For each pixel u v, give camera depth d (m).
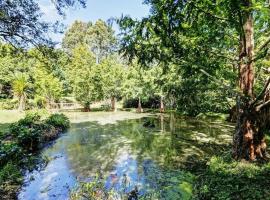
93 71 38.16
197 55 9.20
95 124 23.62
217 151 11.88
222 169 7.80
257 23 10.05
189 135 16.70
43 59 12.99
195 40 8.84
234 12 6.94
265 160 8.45
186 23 7.05
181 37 8.32
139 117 29.28
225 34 9.76
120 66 41.19
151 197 7.02
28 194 7.54
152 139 15.94
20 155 10.64
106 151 12.95
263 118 8.90
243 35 8.12
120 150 13.13
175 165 10.17
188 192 7.17
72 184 8.30
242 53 9.23
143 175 9.08
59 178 8.93
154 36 7.52
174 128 20.00
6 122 21.91
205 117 25.33
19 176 8.66
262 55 8.45
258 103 8.76
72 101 45.22
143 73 32.88
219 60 10.97
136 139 16.11
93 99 38.47
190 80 15.41
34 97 36.75
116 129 20.44
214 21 8.05
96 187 7.48
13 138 12.92
